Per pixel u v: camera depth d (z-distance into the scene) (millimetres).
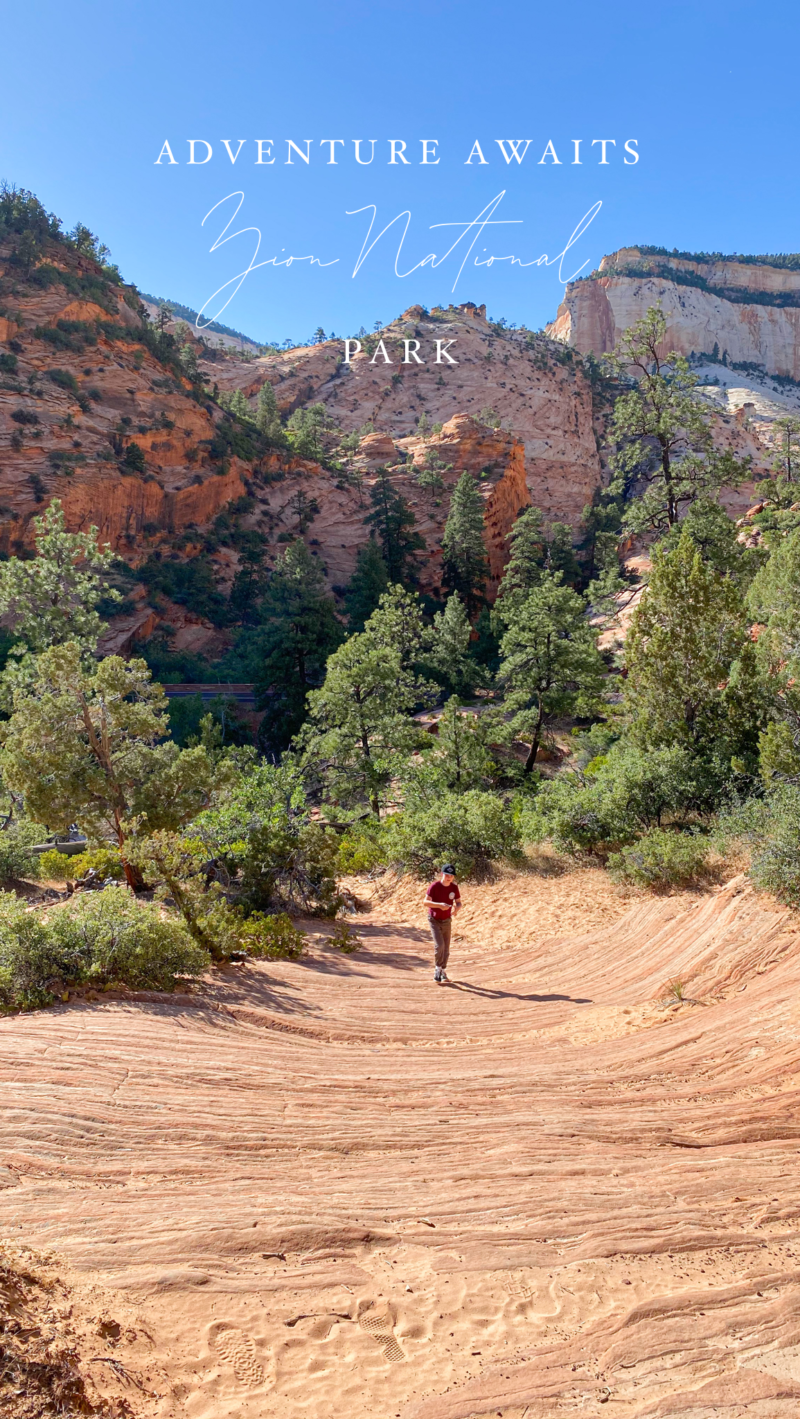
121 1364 2402
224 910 9797
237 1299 2889
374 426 166875
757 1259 3451
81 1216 3318
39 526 41406
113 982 7285
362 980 9305
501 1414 2467
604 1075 5836
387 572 77688
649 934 10164
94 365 91500
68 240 103188
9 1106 4340
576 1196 3910
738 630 17734
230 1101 4832
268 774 16562
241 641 81438
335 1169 4109
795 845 9586
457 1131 4715
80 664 15578
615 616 44844
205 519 94062
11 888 16094
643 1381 2668
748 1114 4992
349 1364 2641
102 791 15062
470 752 25094
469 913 13000
